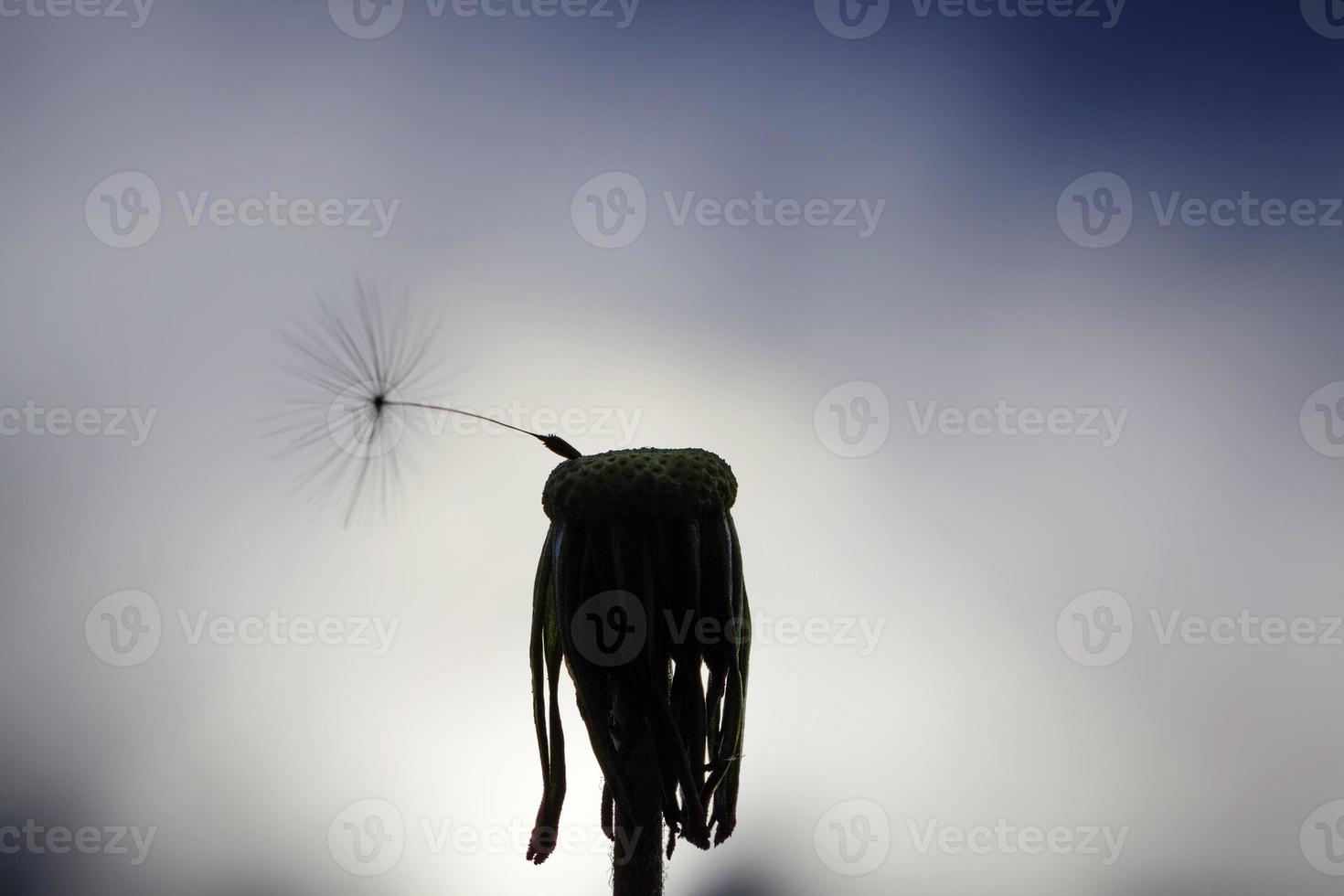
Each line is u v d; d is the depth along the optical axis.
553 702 0.95
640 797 0.89
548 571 0.96
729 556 0.91
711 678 0.91
